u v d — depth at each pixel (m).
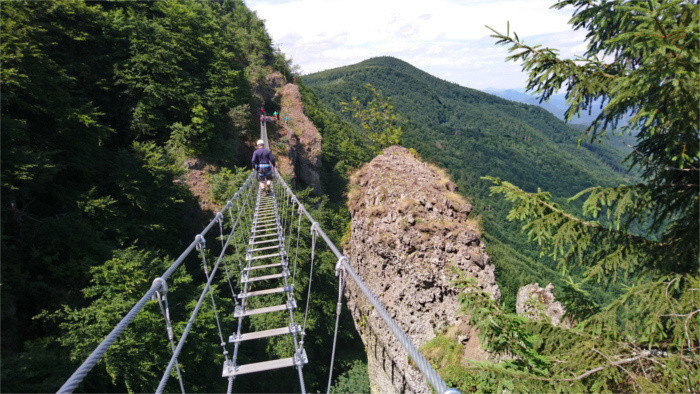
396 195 12.88
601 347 4.24
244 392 22.00
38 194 22.17
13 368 12.65
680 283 4.00
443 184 13.62
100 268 17.14
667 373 3.73
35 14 29.56
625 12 4.10
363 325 15.02
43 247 19.17
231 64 58.41
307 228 27.44
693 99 3.37
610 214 4.22
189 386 17.72
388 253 12.09
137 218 28.19
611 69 4.65
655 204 4.23
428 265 11.06
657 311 3.79
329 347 28.30
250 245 10.73
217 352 19.41
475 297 5.41
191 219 35.56
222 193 37.53
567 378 4.17
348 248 17.30
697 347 3.75
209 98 45.03
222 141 45.41
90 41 36.47
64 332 16.06
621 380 3.89
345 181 80.06
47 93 23.44
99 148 28.73
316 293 27.16
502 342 4.96
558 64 4.49
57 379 13.14
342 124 122.44
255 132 56.09
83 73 34.94
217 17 76.94
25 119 21.89
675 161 4.10
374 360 14.12
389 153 16.80
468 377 5.02
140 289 17.28
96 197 25.02
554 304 11.35
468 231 11.38
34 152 21.08
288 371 25.09
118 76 37.59
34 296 17.52
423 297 11.08
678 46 3.43
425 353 10.26
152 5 45.88
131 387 14.79
